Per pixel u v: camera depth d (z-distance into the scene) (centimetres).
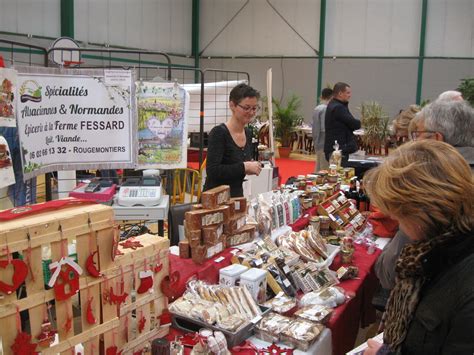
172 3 1238
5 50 781
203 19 1337
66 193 303
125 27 1082
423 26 1158
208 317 161
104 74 224
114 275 132
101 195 263
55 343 119
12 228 108
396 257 165
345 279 226
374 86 1224
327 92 671
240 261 204
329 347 172
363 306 240
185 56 1313
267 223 240
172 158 261
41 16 865
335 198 310
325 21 1238
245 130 302
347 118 530
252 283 184
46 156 211
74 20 934
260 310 177
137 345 142
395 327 106
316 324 169
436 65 1168
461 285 94
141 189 274
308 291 205
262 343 163
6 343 109
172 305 169
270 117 495
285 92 1300
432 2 1146
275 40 1288
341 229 279
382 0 1185
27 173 195
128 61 1077
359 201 347
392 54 1200
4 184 176
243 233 223
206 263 197
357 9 1208
